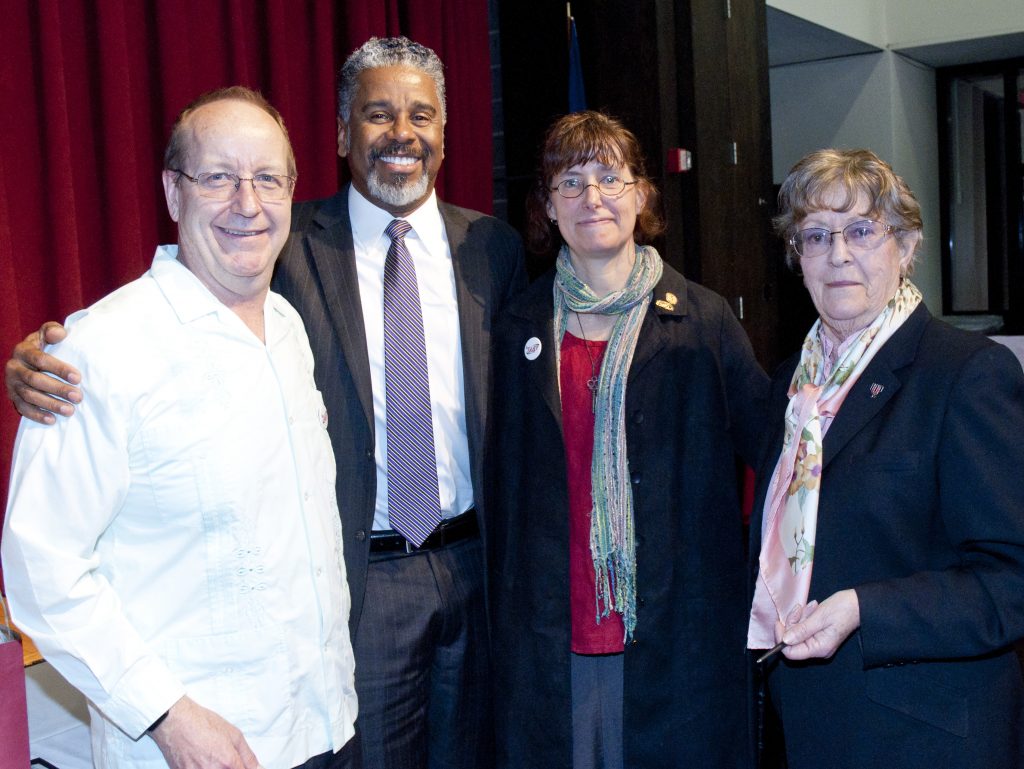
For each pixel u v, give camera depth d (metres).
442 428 1.97
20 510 1.28
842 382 1.54
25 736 1.31
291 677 1.42
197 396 1.38
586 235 1.88
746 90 4.64
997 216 8.65
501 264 2.14
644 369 1.88
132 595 1.36
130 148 2.52
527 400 1.95
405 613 1.90
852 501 1.47
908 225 1.50
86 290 2.53
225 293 1.48
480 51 3.85
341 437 1.87
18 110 2.34
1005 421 1.39
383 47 2.07
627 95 3.95
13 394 1.33
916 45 7.17
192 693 1.36
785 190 1.57
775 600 1.53
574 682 1.92
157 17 2.66
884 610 1.38
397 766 1.90
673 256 4.08
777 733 1.92
